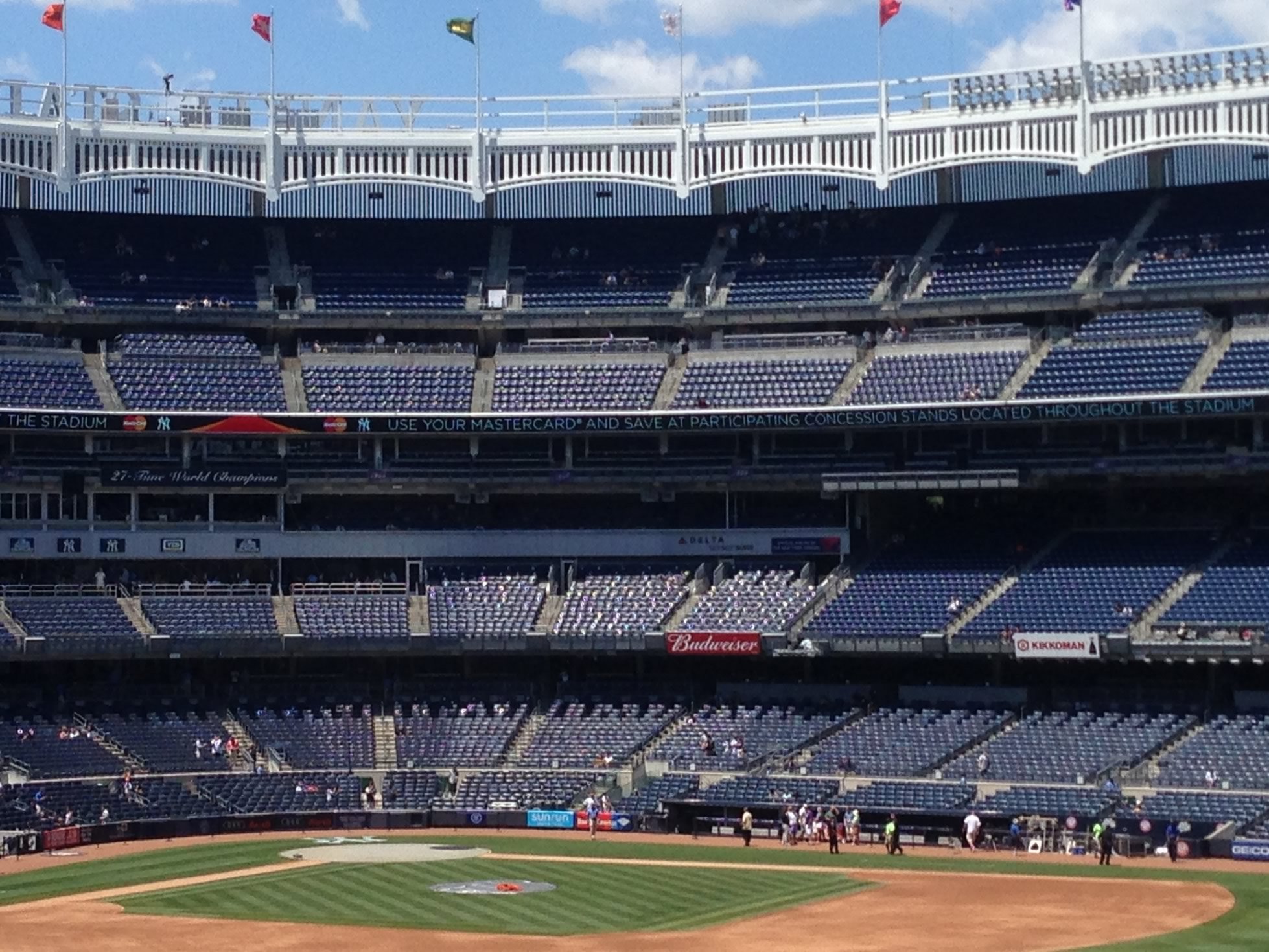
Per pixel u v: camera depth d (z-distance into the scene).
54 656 99.62
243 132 112.06
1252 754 88.81
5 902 67.81
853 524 107.88
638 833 93.19
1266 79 100.75
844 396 107.56
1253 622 93.62
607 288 117.31
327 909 65.81
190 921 63.09
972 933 60.75
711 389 109.62
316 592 108.44
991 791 90.12
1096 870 77.56
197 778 96.81
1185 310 106.12
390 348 113.88
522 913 64.81
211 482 106.06
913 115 108.69
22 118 108.56
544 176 113.06
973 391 105.12
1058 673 101.12
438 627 105.31
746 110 111.81
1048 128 105.38
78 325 112.81
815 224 119.19
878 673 104.19
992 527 108.06
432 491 108.12
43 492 104.44
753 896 69.31
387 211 119.50
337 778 98.56
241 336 114.50
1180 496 106.19
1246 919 63.75
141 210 116.25
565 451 109.38
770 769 96.31
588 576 108.62
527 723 104.25
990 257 113.69
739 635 100.81
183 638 102.25
